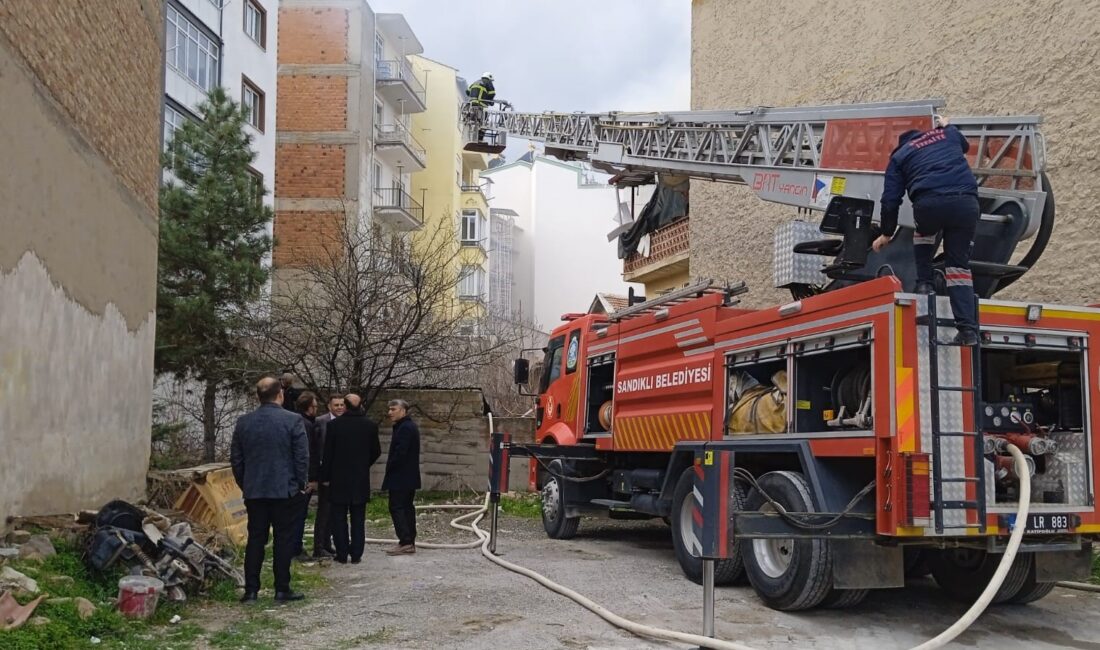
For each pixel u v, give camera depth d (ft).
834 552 22.36
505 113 55.57
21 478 23.35
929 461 20.47
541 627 22.04
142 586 20.93
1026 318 22.03
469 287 160.25
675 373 31.17
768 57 53.57
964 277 21.30
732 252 55.83
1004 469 21.54
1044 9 34.58
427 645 20.17
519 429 56.59
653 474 33.09
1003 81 36.52
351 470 31.63
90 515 23.88
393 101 132.05
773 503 22.50
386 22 131.13
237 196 53.31
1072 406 23.02
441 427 56.13
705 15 60.29
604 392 39.42
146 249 35.50
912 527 20.24
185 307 49.21
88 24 28.63
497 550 35.70
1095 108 31.99
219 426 58.13
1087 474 22.18
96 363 29.09
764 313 26.08
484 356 61.05
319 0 115.34
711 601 20.49
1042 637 21.75
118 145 31.86
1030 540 21.95
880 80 44.16
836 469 23.25
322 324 54.29
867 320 21.67
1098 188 31.68
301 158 112.98
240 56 88.07
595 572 30.37
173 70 75.05
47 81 25.21
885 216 22.93
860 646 20.74
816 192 30.19
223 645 19.67
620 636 21.30
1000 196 24.68
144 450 34.53
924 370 20.84
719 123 36.04
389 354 55.36
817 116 30.32
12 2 22.85
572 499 39.24
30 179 23.97
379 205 122.11
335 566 31.19
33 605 18.45
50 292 25.32
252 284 53.36
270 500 24.11
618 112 44.24
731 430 27.66
